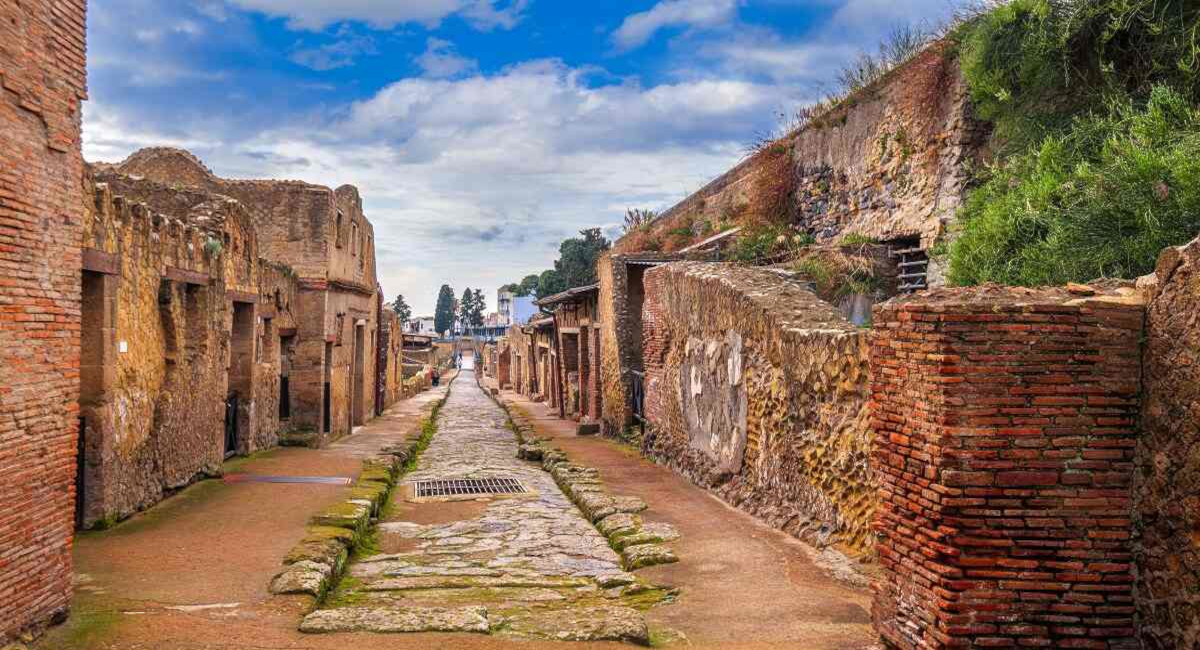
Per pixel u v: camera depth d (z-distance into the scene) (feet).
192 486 39.45
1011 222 32.65
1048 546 15.19
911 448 16.61
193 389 39.78
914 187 48.01
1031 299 15.83
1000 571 15.17
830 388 28.63
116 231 30.68
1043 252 29.96
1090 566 15.15
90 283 29.71
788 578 24.62
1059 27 36.09
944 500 15.30
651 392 53.62
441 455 63.16
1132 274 26.66
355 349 79.41
